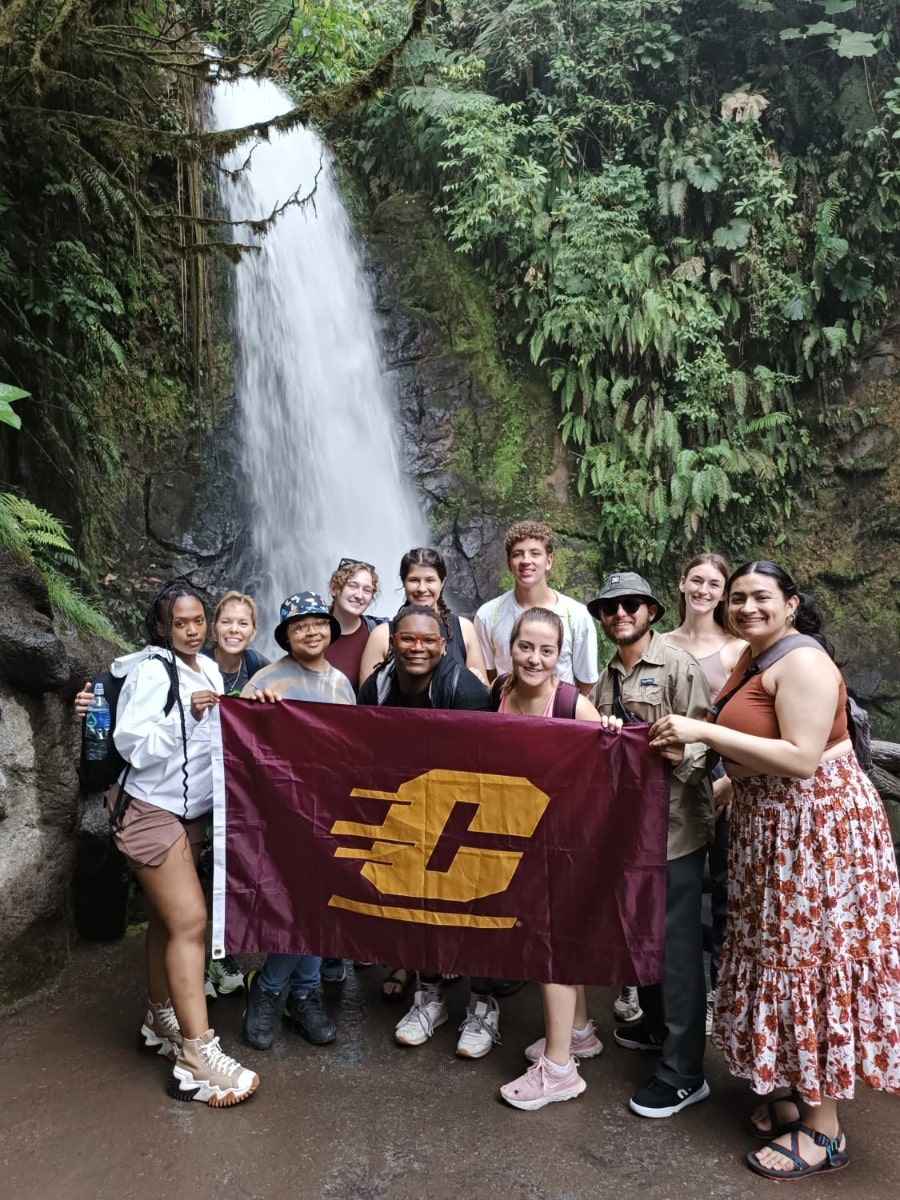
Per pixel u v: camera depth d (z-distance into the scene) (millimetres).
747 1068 2566
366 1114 2822
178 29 9352
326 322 11055
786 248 11219
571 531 11531
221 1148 2641
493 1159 2602
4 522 3990
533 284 11266
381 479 11211
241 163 10133
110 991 3682
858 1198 2438
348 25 8445
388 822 3014
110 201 7195
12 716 3588
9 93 5301
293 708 3057
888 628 11203
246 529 9781
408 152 11805
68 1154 2607
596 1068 3135
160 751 2869
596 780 2857
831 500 11492
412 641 3043
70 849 3812
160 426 9242
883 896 2500
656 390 11289
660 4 11336
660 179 11359
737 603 2674
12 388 3721
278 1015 3324
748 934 2596
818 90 11328
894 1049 2418
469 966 2930
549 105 11633
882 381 11320
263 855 3049
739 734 2514
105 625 5254
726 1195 2443
